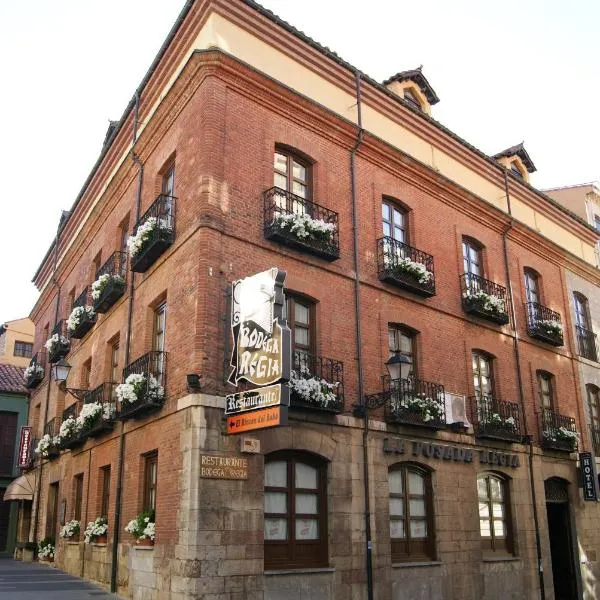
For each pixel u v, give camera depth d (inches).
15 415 1143.0
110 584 541.3
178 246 524.1
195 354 459.2
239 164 525.0
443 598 567.2
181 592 416.5
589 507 791.7
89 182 804.0
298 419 498.6
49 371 944.9
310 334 544.4
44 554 789.9
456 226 724.7
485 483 665.6
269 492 478.9
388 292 613.3
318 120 595.8
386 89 671.1
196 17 556.7
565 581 754.2
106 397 644.7
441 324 661.9
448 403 628.1
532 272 840.3
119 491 560.4
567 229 927.7
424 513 591.8
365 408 546.6
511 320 762.2
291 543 480.4
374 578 515.8
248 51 559.5
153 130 607.8
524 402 737.6
